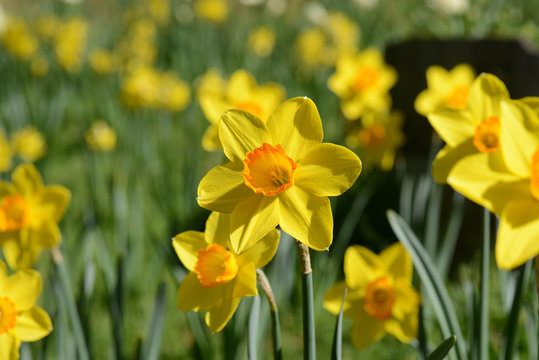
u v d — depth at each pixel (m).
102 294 1.34
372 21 3.84
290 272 1.23
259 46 3.20
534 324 0.87
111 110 2.43
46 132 2.31
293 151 0.68
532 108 0.67
